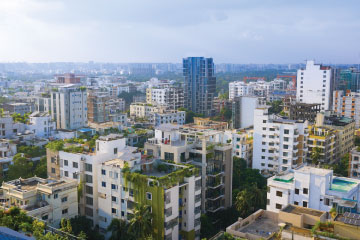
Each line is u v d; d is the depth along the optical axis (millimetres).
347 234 59875
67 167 112938
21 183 104812
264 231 74562
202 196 117438
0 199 100875
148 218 92125
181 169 101188
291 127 155000
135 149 109250
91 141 152625
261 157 163250
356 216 63969
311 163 167875
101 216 106188
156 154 122188
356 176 150625
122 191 100312
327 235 58469
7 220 76438
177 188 96125
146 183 94750
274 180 97938
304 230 63031
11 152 150375
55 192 95812
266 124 160375
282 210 75375
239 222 75562
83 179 109750
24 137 171625
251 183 136500
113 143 113438
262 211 81750
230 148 123125
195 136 127312
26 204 95812
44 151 155625
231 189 125500
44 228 78312
